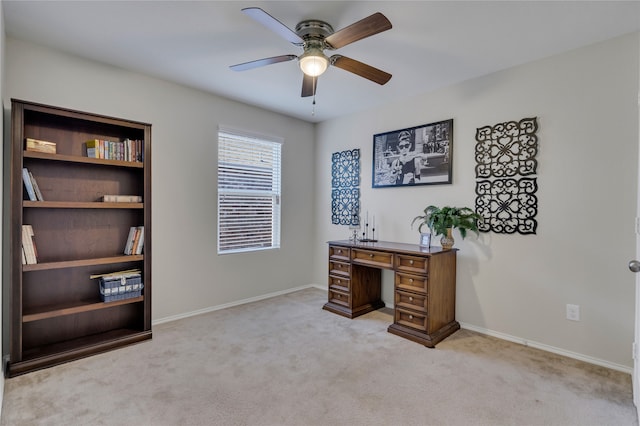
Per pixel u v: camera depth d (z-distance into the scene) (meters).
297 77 2.97
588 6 1.88
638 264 1.67
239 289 3.69
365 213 3.85
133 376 2.11
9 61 2.30
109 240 2.71
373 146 3.75
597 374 2.17
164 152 3.08
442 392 1.96
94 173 2.65
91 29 2.19
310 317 3.26
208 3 1.90
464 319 2.98
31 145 2.21
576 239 2.40
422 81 3.01
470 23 2.07
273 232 4.09
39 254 2.40
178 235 3.19
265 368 2.23
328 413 1.76
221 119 3.49
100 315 2.69
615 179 2.24
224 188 3.60
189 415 1.73
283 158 4.12
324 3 1.88
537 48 2.39
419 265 2.75
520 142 2.64
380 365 2.28
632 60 2.17
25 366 2.12
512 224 2.70
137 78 2.90
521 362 2.34
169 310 3.14
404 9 1.93
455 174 3.05
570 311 2.43
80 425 1.64
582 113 2.37
